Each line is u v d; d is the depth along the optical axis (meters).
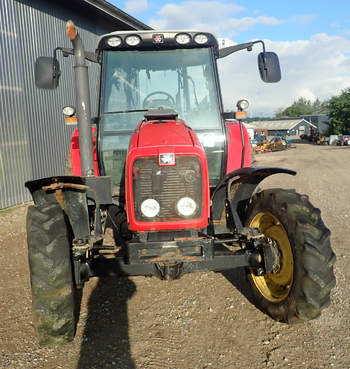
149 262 2.69
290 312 2.87
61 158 10.41
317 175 13.46
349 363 2.60
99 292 3.89
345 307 3.40
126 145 3.91
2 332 3.16
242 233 3.00
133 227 2.79
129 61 3.97
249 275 3.42
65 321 2.69
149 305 3.57
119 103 3.94
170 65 3.98
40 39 9.63
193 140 2.91
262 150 34.00
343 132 47.47
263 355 2.72
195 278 4.15
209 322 3.22
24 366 2.65
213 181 4.02
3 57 8.47
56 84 3.69
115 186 3.96
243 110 3.94
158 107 3.86
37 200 3.04
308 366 2.58
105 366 2.63
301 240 2.78
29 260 2.64
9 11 8.63
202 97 3.99
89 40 11.77
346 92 48.22
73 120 4.00
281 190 3.15
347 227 5.99
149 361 2.68
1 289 4.06
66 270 2.66
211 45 3.97
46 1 9.82
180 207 2.76
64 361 2.70
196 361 2.67
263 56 3.91
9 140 8.64
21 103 9.00
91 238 2.90
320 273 2.71
